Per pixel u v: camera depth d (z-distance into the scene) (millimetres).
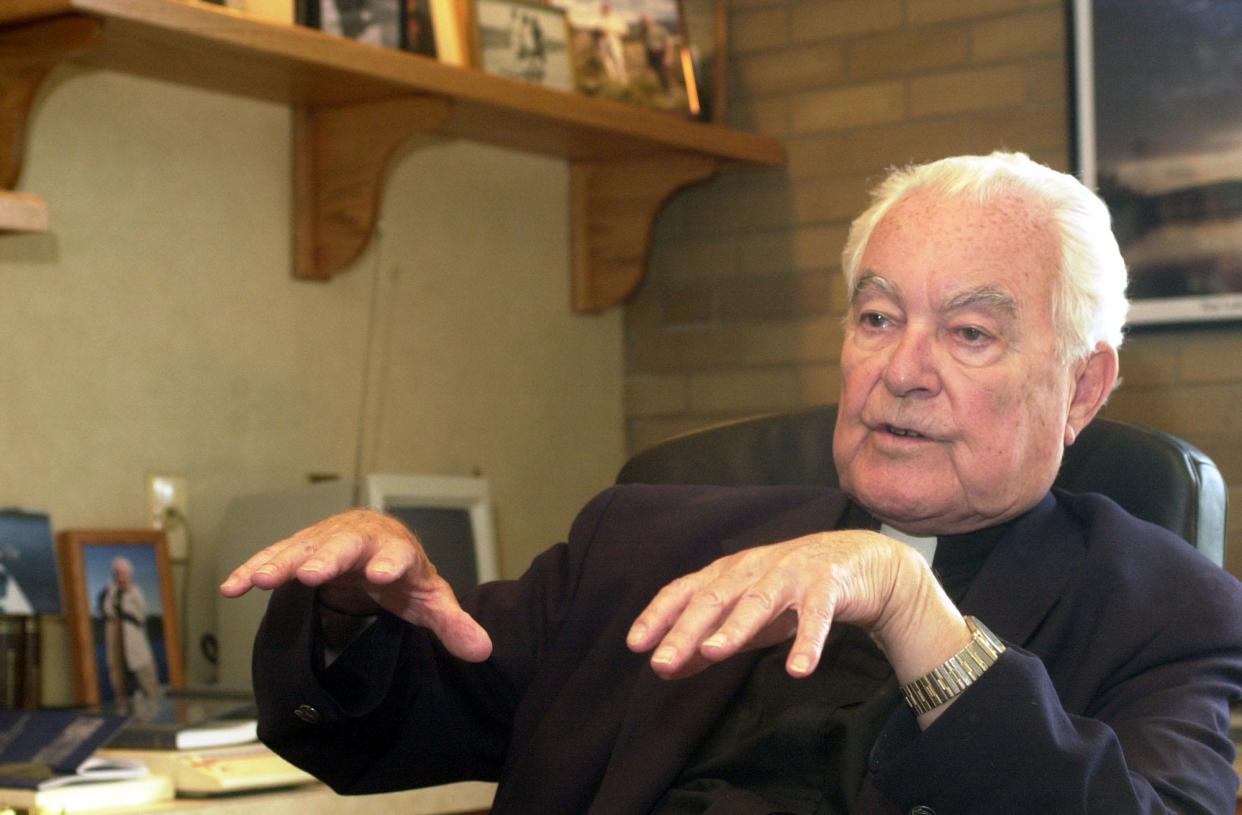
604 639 1443
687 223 3258
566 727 1409
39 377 2273
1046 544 1354
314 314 2674
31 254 2266
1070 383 1364
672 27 3049
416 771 1484
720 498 1537
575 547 1549
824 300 3096
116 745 1828
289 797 1741
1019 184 1347
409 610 1245
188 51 2264
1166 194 2729
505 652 1513
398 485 2375
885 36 3055
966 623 1060
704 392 3223
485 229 3000
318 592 1304
